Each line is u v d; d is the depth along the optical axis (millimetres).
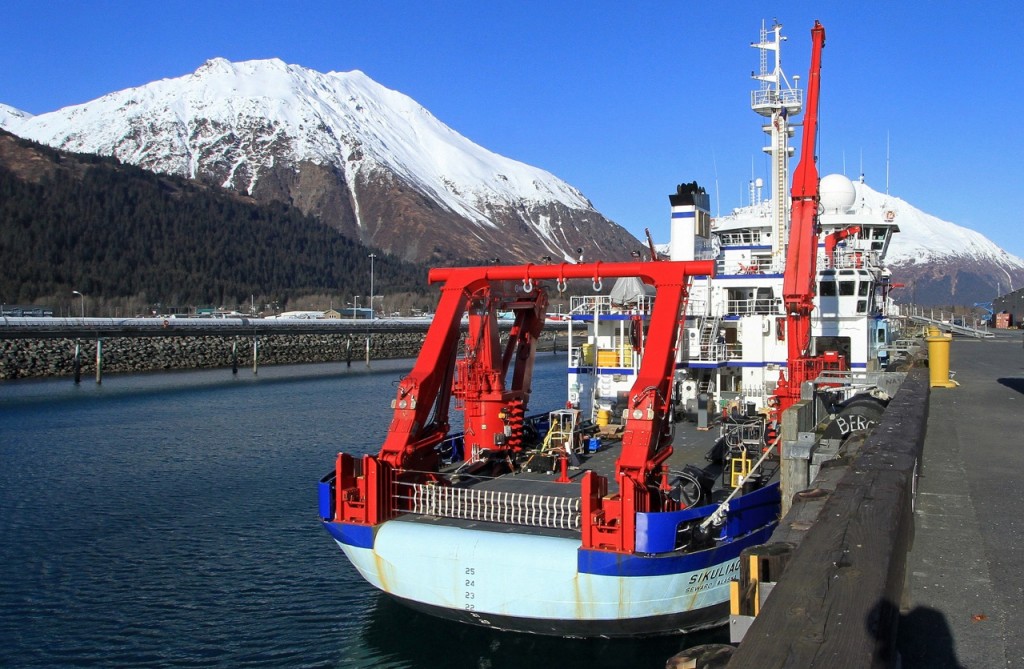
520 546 15047
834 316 29859
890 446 11094
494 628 16016
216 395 69938
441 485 17562
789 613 5426
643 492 15078
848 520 7215
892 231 40750
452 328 18922
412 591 15945
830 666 4695
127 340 94438
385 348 130500
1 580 22375
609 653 16219
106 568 23391
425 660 17391
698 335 28656
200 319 113375
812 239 25547
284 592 21516
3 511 29531
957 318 137250
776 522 17641
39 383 77625
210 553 24719
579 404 29359
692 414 28625
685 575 14891
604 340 29438
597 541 14695
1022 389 26766
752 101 33750
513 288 22188
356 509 16469
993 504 11305
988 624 7414
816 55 26156
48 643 18516
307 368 104062
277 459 39656
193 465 38125
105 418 54344
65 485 33781
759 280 30750
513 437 21094
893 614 5352
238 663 17547
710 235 35438
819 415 22781
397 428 17406
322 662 17484
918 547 9508
